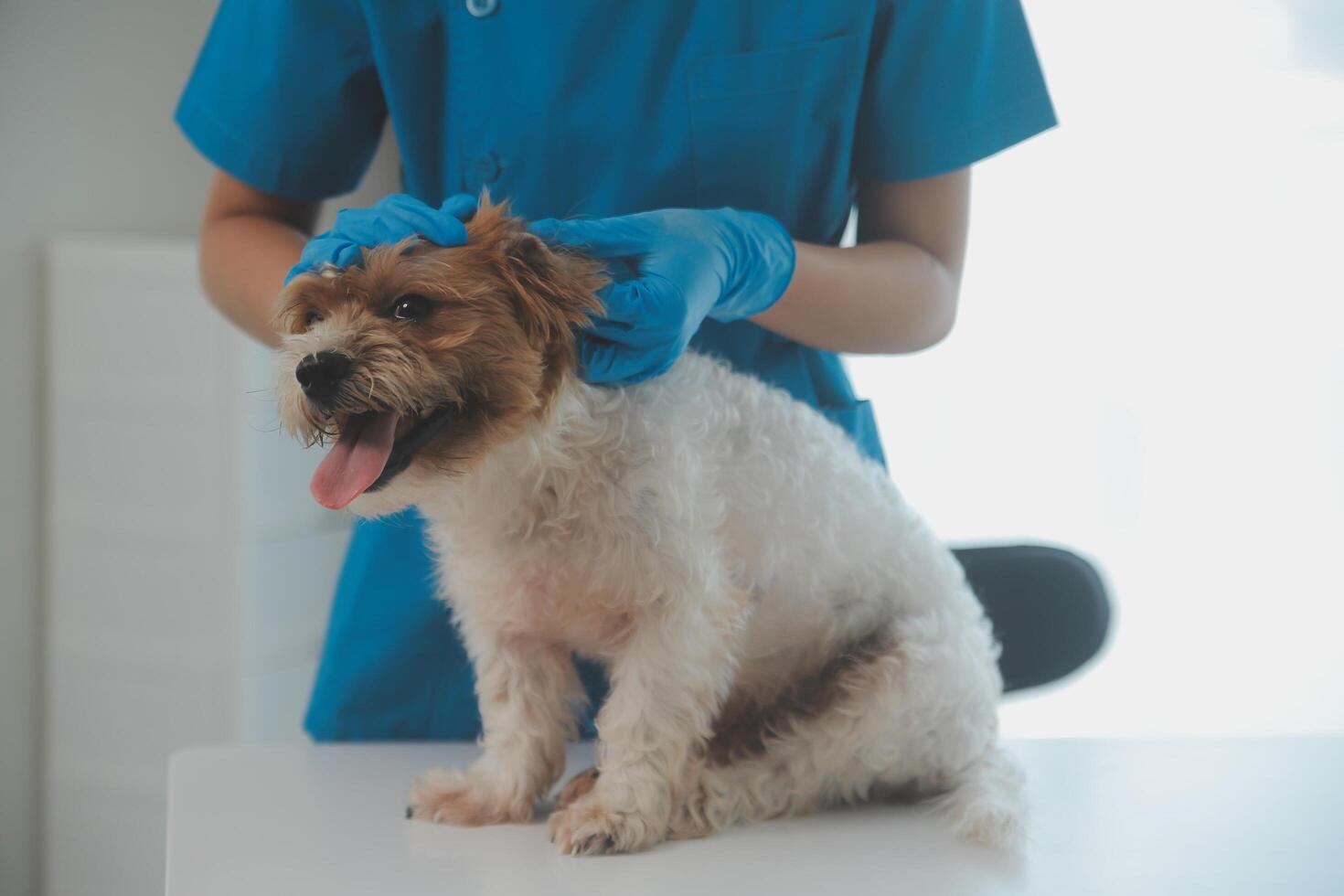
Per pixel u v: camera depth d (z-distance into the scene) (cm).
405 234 103
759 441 121
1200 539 360
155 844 338
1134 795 124
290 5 145
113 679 340
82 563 342
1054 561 176
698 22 137
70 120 370
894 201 152
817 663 129
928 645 125
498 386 99
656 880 98
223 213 160
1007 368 360
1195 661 360
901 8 139
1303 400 349
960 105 143
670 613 109
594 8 136
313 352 95
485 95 140
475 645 121
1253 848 106
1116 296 354
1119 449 360
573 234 109
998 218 354
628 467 107
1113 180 348
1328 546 353
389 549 154
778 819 119
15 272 364
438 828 113
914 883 97
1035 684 176
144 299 330
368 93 154
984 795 114
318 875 98
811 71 137
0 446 362
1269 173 340
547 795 121
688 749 111
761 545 121
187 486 329
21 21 363
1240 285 348
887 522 131
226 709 327
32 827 370
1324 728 352
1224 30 334
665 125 139
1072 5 338
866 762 122
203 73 157
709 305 115
